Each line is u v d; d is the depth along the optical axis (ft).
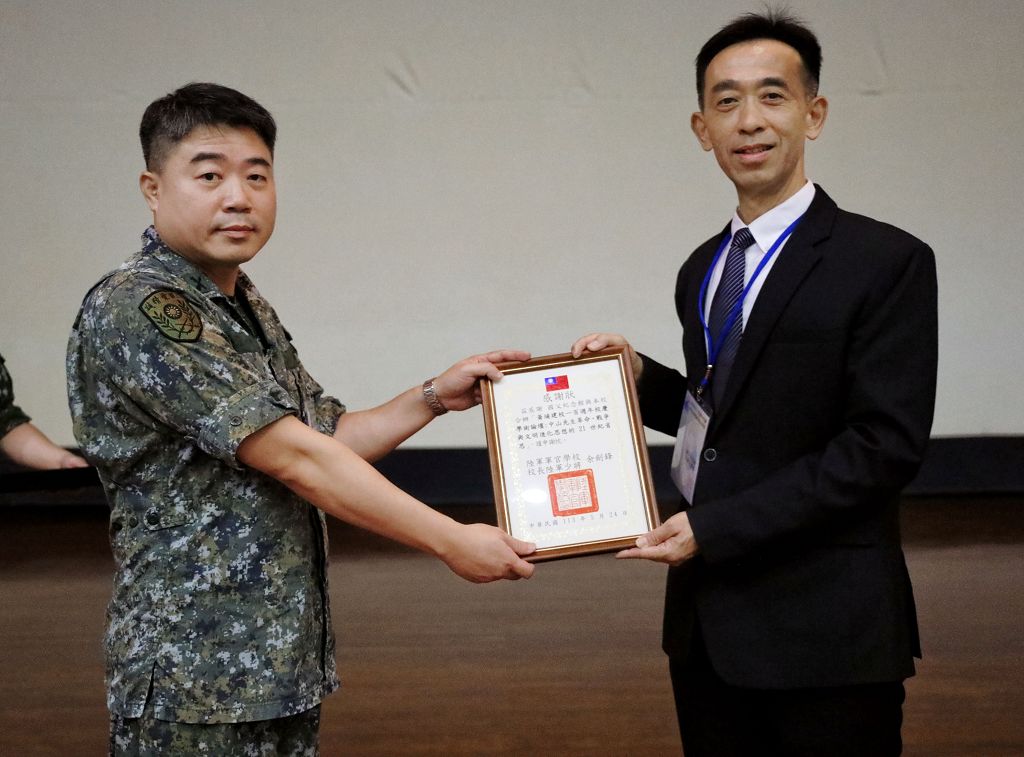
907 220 17.74
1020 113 17.33
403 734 9.16
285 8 17.63
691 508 5.61
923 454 5.31
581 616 12.18
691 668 6.00
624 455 5.90
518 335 18.25
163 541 5.02
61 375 18.25
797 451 5.50
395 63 17.74
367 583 13.64
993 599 12.55
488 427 6.00
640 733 9.11
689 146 17.74
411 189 18.01
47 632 12.01
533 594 13.05
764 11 17.38
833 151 17.69
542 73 17.71
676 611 5.96
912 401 5.29
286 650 5.07
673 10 17.49
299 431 5.01
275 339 5.70
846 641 5.40
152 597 4.99
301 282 18.22
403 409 6.35
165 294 4.98
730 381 5.53
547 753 8.76
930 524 16.10
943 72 17.35
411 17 17.65
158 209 5.26
